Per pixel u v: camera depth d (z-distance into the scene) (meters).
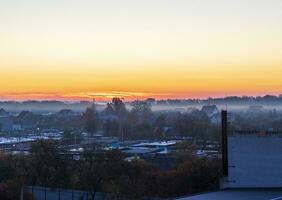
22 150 146.00
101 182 77.25
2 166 89.56
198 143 163.50
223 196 33.28
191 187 65.25
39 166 87.56
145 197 67.25
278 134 38.25
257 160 38.25
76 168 85.38
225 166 38.97
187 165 69.62
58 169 86.19
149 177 73.81
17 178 80.12
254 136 38.41
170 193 68.25
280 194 34.09
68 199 80.12
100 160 81.94
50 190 85.31
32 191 81.81
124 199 67.88
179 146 134.38
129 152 130.12
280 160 38.00
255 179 38.16
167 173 71.81
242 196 33.16
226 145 38.91
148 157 108.00
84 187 80.25
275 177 38.06
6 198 74.44
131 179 73.56
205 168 65.88
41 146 91.38
